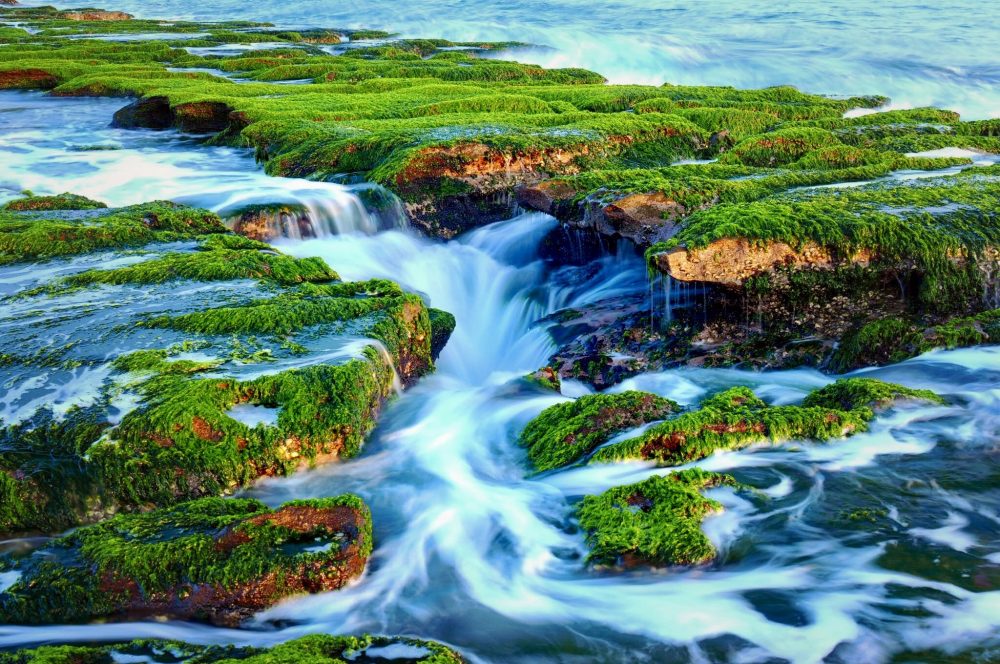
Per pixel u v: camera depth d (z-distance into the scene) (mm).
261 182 15680
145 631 5395
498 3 67875
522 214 14453
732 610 5516
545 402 8609
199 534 5777
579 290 12430
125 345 8234
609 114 18500
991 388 8047
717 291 9688
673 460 7055
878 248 9477
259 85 25797
